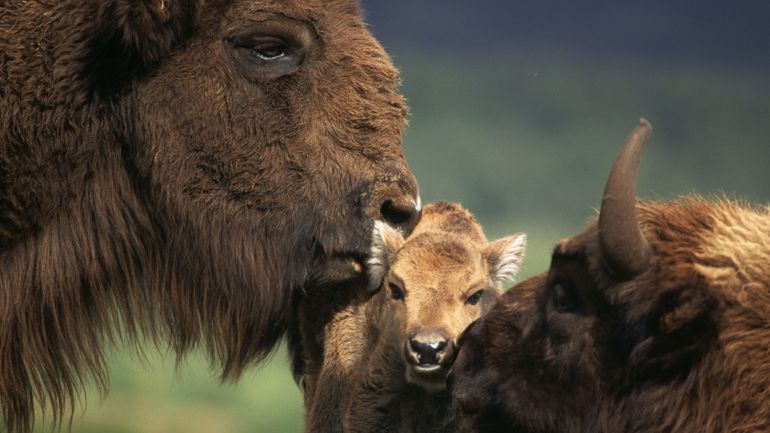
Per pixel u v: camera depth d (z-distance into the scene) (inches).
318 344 1005.2
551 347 735.7
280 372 2731.3
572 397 726.5
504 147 6929.1
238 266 925.2
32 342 934.4
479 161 6446.9
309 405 1018.1
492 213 5482.3
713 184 6387.8
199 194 920.9
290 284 930.7
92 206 923.4
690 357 681.6
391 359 933.8
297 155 917.8
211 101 912.3
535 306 754.8
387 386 937.5
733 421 666.2
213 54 912.3
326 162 919.0
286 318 952.9
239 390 2529.5
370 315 976.3
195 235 926.4
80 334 950.4
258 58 919.0
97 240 931.3
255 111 916.0
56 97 900.0
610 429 706.8
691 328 677.9
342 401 978.1
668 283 684.7
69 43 898.7
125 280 949.8
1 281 916.0
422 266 931.3
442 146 6707.7
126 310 962.1
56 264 920.9
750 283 682.2
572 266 719.7
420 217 1003.9
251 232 923.4
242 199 921.5
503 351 763.4
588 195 6058.1
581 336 717.3
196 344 993.5
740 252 692.1
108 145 918.4
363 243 923.4
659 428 687.7
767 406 660.1
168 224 930.7
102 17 896.9
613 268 684.7
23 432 952.3
